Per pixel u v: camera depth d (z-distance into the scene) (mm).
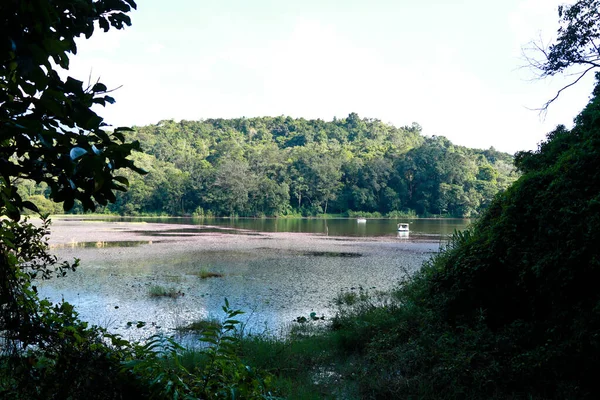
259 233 32094
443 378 3902
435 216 66625
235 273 13164
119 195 63062
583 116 6914
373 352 4957
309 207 70000
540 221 4742
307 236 29484
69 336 2023
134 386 1968
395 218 64875
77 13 1687
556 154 7145
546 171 5309
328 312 8367
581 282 4105
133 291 10234
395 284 11500
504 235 5191
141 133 92125
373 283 11656
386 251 19875
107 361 2004
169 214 64938
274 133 126125
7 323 1822
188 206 66125
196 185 65625
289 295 10000
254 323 7531
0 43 1107
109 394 1903
